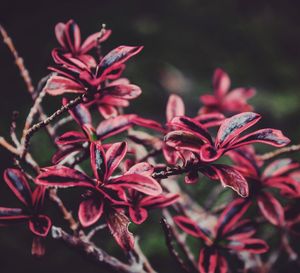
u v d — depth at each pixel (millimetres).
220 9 2354
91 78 414
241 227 480
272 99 1665
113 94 421
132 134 487
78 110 452
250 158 477
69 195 1018
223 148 396
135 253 490
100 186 398
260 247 473
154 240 1077
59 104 1226
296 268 570
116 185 393
